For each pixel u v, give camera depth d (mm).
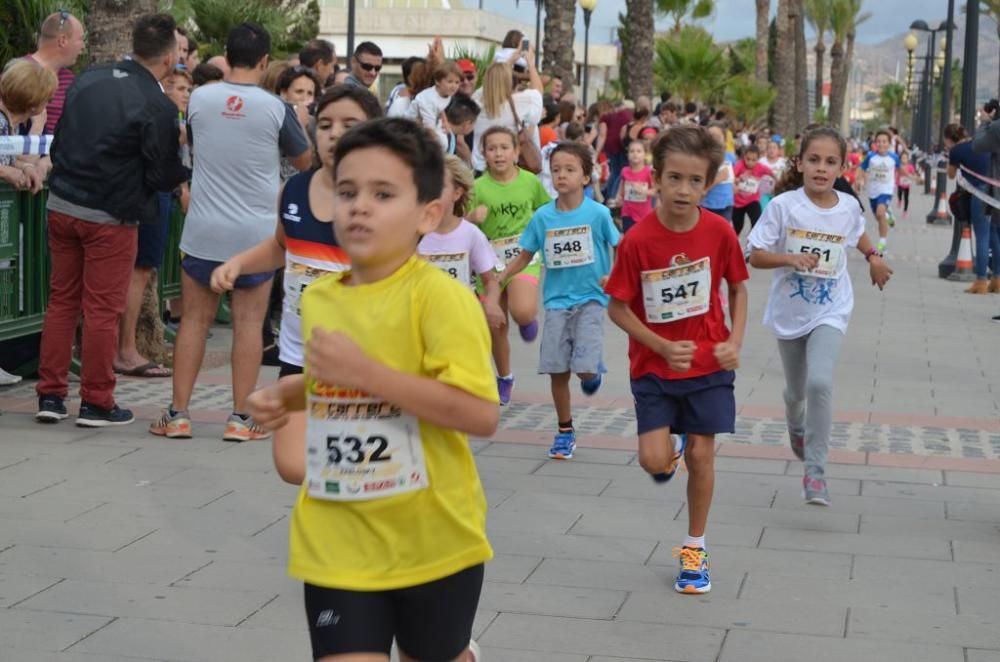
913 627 5473
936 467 8172
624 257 5863
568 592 5816
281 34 20828
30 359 10133
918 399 10461
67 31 9555
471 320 3289
